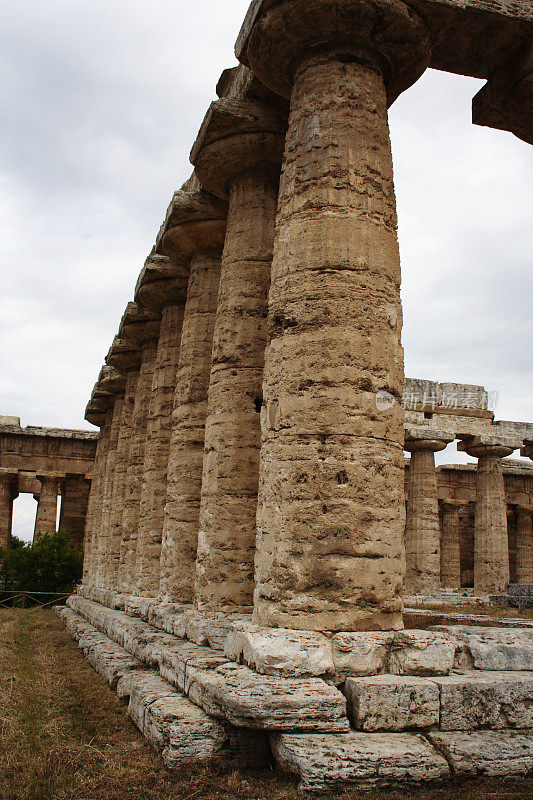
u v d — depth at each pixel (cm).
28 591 2586
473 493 3133
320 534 683
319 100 789
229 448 978
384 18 768
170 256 1351
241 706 594
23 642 1473
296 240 761
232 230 1055
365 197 761
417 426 2309
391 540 700
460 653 711
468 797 542
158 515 1460
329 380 712
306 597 673
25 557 2655
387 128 805
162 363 1546
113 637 1304
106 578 1995
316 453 700
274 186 1063
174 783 596
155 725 684
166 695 759
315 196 761
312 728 592
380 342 733
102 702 891
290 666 630
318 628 664
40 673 1094
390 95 875
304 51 815
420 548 2258
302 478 699
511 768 582
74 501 3450
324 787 540
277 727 590
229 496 963
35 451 3331
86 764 643
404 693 622
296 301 743
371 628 673
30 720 779
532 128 1009
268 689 605
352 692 623
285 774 586
